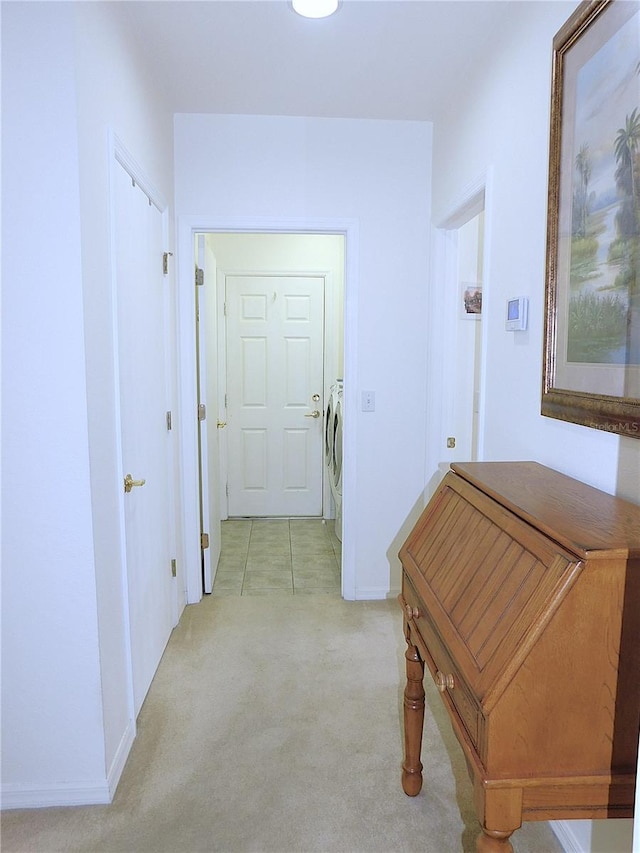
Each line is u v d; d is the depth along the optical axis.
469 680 1.01
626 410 1.21
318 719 2.09
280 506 4.70
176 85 2.52
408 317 3.01
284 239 4.41
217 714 2.11
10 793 1.66
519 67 1.81
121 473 1.83
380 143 2.90
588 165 1.37
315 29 2.05
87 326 1.53
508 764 0.95
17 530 1.57
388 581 3.16
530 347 1.74
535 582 0.99
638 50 1.17
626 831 1.30
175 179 2.84
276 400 4.59
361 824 1.62
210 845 1.55
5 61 1.42
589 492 1.32
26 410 1.53
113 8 1.77
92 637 1.62
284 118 2.85
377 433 3.07
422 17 1.96
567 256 1.48
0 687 1.62
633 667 0.95
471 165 2.29
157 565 2.40
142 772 1.81
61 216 1.46
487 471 1.56
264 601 3.12
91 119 1.56
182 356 2.91
